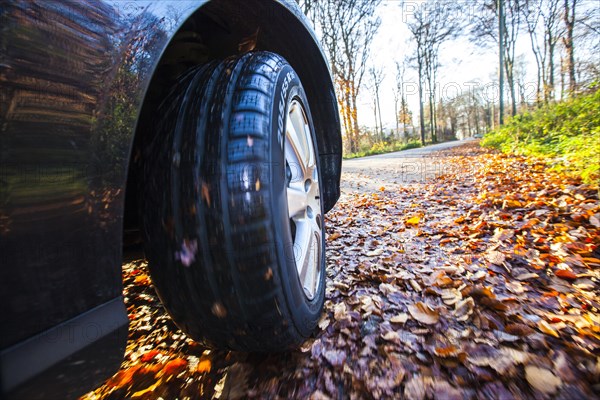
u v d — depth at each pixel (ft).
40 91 2.07
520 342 4.46
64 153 2.18
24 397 1.91
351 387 3.95
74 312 2.24
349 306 5.95
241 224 3.27
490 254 7.64
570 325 4.72
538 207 10.70
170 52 4.86
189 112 3.61
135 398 4.06
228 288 3.31
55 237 2.13
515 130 35.01
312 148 6.24
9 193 1.90
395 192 19.69
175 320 3.66
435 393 3.75
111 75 2.52
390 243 9.79
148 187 3.41
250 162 3.38
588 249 7.14
